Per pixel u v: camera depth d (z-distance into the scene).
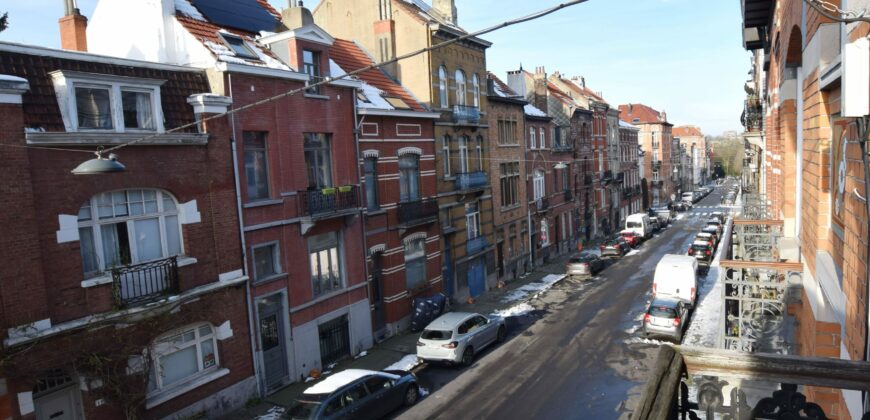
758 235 16.30
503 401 15.50
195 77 15.05
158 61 16.06
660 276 24.14
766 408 3.16
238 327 15.36
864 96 3.68
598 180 50.06
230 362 15.12
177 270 13.73
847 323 5.03
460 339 18.22
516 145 33.34
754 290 13.98
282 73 16.55
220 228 14.91
